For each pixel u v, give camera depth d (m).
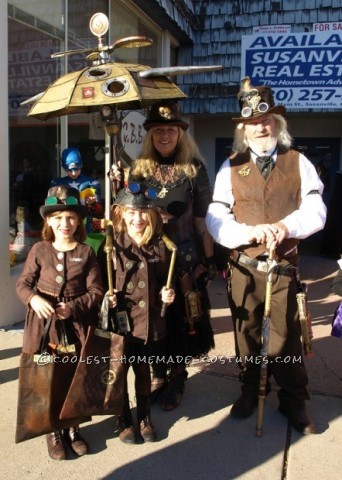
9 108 4.48
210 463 2.56
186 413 3.05
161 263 2.73
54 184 4.43
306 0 7.93
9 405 3.06
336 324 3.11
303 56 8.03
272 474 2.48
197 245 3.06
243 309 2.89
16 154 4.60
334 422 2.95
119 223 2.73
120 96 2.60
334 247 8.13
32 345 2.48
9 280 4.32
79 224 2.60
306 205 2.75
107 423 2.94
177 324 3.03
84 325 2.56
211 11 8.26
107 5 6.13
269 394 3.27
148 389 2.81
